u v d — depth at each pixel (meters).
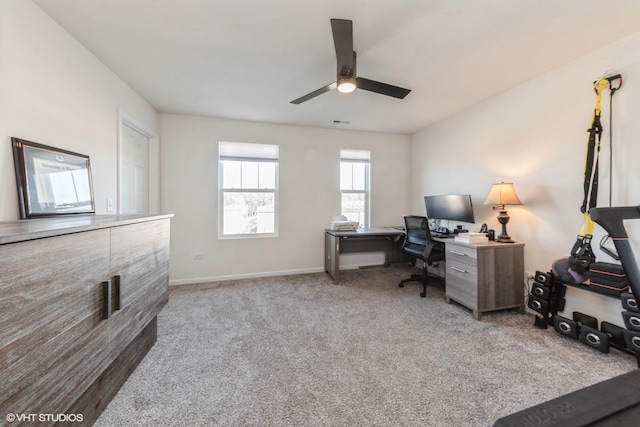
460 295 2.70
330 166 4.24
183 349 1.97
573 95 2.24
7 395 0.74
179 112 3.46
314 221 4.18
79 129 1.93
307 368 1.75
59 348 0.94
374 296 3.13
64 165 1.74
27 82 1.49
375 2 1.56
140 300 1.57
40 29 1.58
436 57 2.18
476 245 2.52
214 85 2.67
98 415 1.33
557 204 2.37
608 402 0.71
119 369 1.53
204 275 3.69
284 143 4.01
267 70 2.38
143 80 2.55
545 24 1.78
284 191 4.02
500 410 1.39
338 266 3.62
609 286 1.90
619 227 1.31
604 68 2.04
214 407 1.41
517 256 2.60
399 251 4.57
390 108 3.34
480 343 2.07
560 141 2.34
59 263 0.94
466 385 1.58
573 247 2.17
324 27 1.79
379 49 2.06
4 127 1.36
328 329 2.30
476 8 1.62
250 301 2.95
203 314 2.60
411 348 2.00
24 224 1.10
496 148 2.97
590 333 1.96
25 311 0.80
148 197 3.31
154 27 1.78
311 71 2.40
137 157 3.04
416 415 1.36
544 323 2.29
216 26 1.78
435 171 3.99
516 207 2.75
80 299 1.05
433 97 3.01
